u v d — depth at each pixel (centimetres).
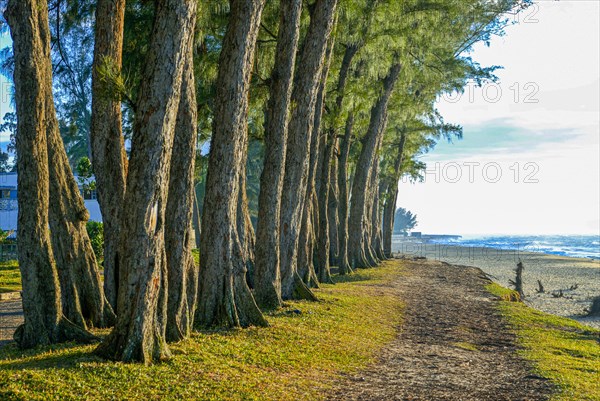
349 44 2881
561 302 3609
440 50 3994
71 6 1959
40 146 1184
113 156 1480
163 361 1057
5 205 4647
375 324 1875
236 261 1512
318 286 2558
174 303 1256
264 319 1516
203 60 2130
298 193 2055
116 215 1488
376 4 2636
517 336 1878
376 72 3152
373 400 1005
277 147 1853
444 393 1084
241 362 1149
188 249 1291
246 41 1466
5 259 3566
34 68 1152
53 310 1205
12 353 1117
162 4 1009
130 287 1047
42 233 1198
